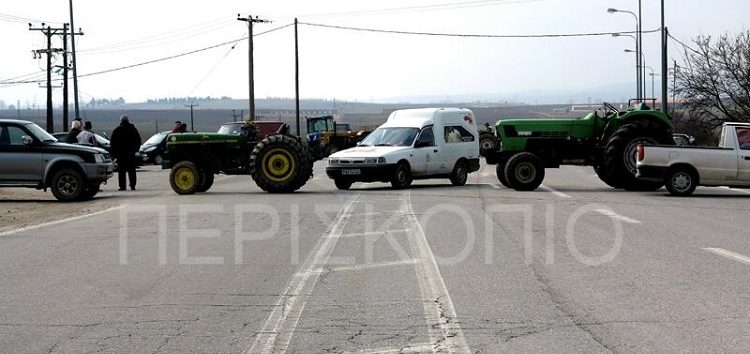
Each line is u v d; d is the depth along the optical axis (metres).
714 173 23.75
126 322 8.79
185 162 25.69
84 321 8.86
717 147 23.86
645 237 14.97
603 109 27.44
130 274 11.63
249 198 23.62
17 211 21.08
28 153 23.42
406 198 23.22
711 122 53.12
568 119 26.56
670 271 11.48
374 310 9.25
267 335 8.21
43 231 16.50
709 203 21.66
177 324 8.69
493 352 7.52
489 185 29.30
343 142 63.28
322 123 63.47
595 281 10.81
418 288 10.45
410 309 9.27
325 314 9.09
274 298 9.95
